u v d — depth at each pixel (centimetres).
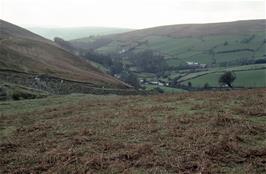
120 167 1656
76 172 1633
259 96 3306
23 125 2841
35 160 1855
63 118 2983
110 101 3994
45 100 4638
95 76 13812
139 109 3017
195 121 2373
